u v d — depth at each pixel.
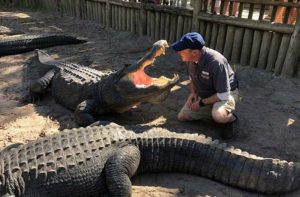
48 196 2.91
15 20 10.37
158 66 6.43
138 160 3.24
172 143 3.31
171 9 7.40
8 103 4.86
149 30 8.24
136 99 4.07
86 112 4.21
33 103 4.92
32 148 3.10
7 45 7.10
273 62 6.02
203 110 4.19
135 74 3.94
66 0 10.95
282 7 6.10
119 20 8.99
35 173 2.87
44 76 5.10
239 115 4.55
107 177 3.04
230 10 6.41
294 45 5.57
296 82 5.64
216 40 6.84
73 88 4.63
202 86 3.92
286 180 2.98
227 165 3.13
